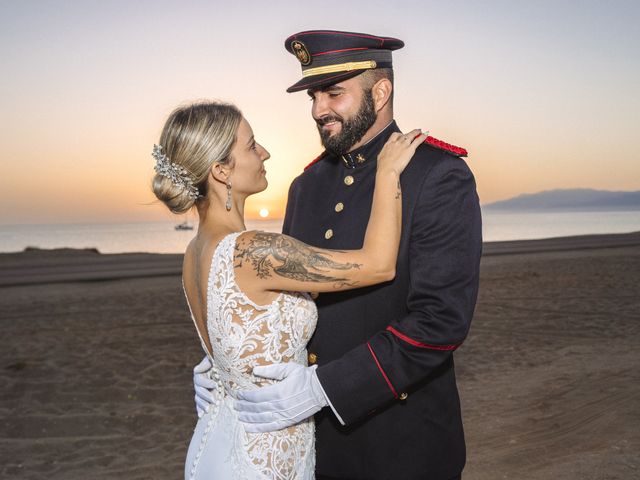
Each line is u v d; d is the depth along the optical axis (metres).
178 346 7.02
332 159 2.28
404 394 1.90
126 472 3.86
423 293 1.77
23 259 20.83
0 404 5.12
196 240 1.96
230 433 1.86
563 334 7.41
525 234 69.94
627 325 7.86
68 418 4.80
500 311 8.91
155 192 1.91
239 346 1.77
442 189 1.84
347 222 2.05
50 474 3.85
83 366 6.24
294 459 1.83
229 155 1.87
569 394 5.08
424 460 1.95
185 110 1.88
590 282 11.86
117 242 95.69
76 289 12.02
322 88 1.97
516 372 5.81
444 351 1.75
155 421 4.72
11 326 8.26
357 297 1.96
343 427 2.01
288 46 2.01
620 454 3.85
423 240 1.82
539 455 3.90
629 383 5.32
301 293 1.87
